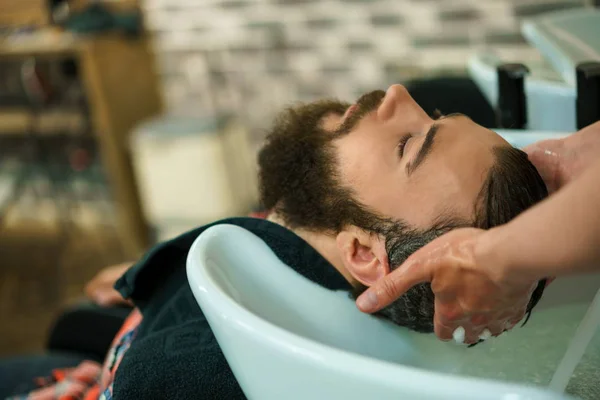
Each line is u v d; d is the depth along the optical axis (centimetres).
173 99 253
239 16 229
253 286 50
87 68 216
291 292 52
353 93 217
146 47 243
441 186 53
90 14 228
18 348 193
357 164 57
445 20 201
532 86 79
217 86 244
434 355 59
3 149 278
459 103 106
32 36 234
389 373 31
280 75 233
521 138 67
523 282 40
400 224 54
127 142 234
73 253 252
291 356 34
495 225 52
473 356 60
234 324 37
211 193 223
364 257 56
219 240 49
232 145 228
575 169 55
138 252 241
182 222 230
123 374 54
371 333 55
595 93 64
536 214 38
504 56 196
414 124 60
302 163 62
